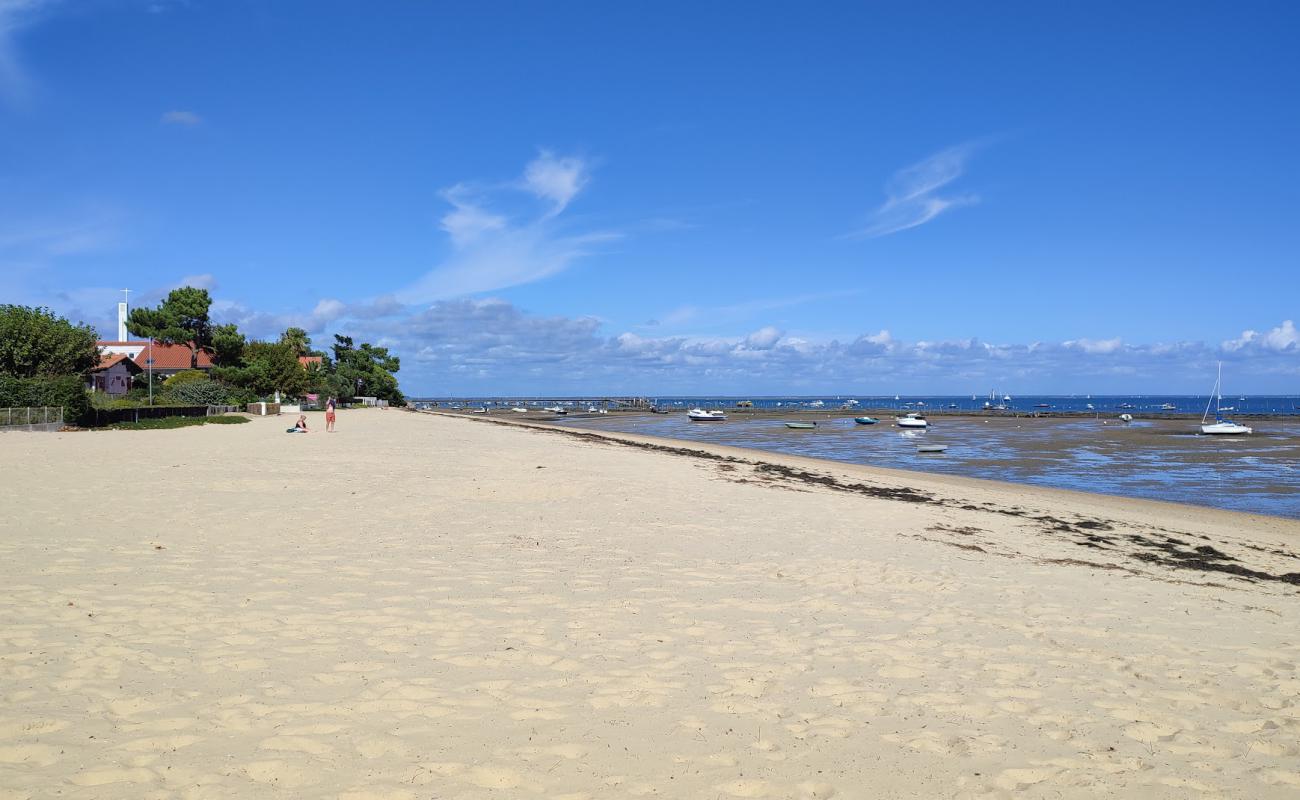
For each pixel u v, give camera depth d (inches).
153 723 183.5
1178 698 232.8
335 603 293.9
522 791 160.1
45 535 394.0
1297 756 193.8
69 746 169.8
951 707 217.9
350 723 188.9
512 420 3981.3
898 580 379.9
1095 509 800.9
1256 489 1131.3
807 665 248.5
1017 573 418.3
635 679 228.7
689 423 3922.2
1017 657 266.4
